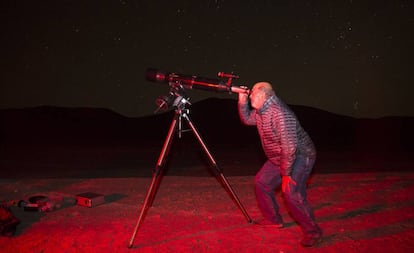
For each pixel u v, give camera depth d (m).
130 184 7.11
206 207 5.50
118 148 20.45
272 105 3.82
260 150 19.62
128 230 4.57
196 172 10.73
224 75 4.13
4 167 12.30
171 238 4.31
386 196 5.92
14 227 4.45
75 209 5.45
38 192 6.46
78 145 22.89
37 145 22.73
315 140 29.23
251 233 4.45
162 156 4.18
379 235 4.30
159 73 4.27
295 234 4.39
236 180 7.38
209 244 4.13
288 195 3.89
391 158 15.48
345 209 5.31
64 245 4.11
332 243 4.11
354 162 14.07
